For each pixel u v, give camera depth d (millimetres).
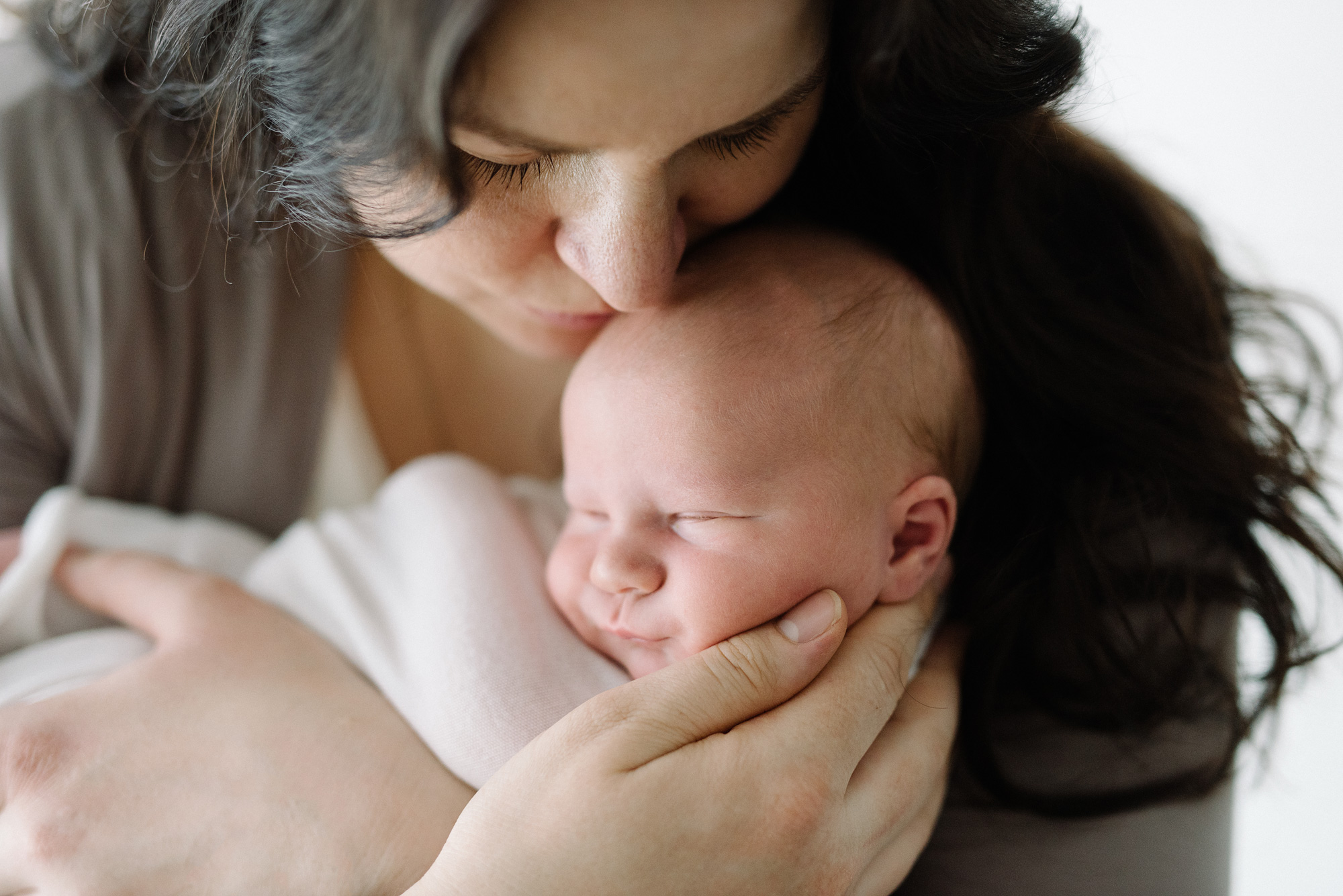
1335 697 1445
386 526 997
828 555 727
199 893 657
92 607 944
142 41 732
